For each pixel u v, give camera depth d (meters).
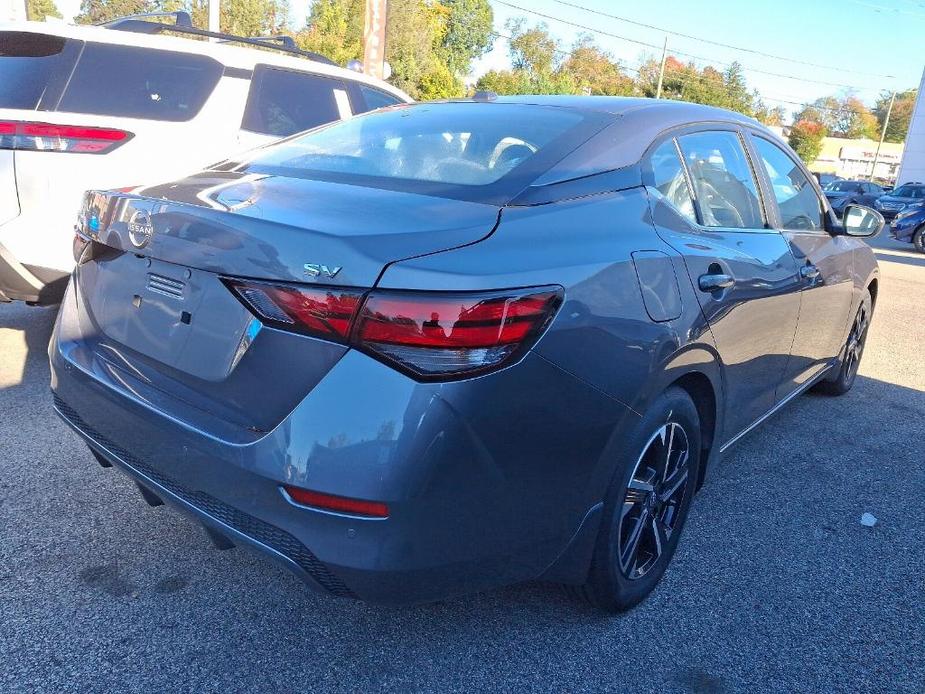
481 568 1.99
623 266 2.20
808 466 3.93
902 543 3.19
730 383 2.85
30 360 4.70
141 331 2.27
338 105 5.96
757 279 2.92
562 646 2.41
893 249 17.19
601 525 2.28
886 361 6.22
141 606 2.47
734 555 3.02
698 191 2.87
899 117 105.94
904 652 2.49
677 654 2.41
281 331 1.88
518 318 1.84
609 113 2.79
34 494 3.12
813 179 4.10
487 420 1.83
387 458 1.77
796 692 2.28
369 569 1.82
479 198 2.20
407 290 1.76
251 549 1.99
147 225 2.20
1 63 4.36
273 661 2.27
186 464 2.04
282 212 2.04
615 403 2.12
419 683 2.22
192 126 4.94
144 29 5.37
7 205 4.19
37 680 2.12
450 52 58.16
